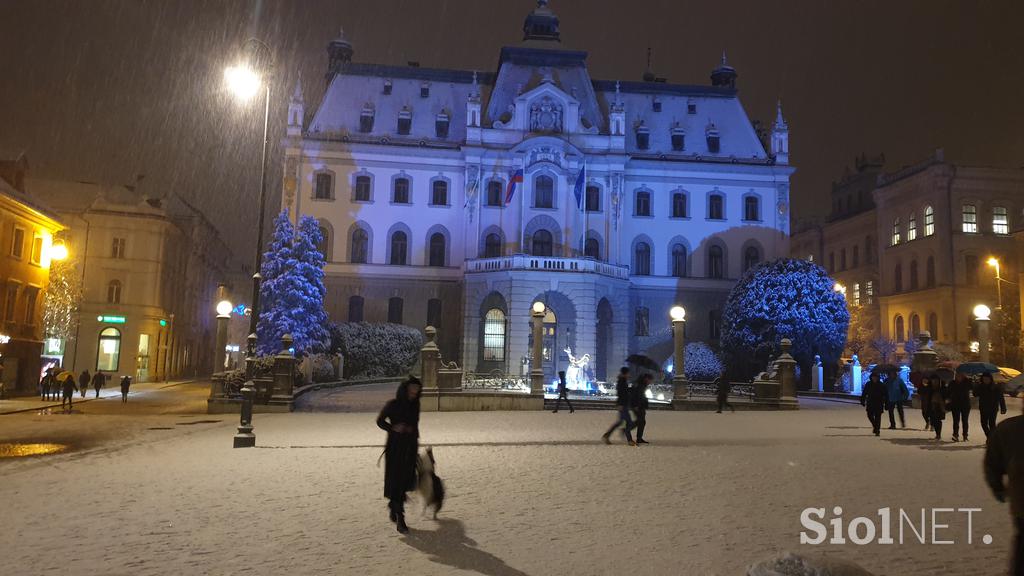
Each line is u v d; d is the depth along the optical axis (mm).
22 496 11875
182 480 13531
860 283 80188
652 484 13078
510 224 58875
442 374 32188
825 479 13617
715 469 14906
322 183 59688
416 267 59500
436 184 60594
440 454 17297
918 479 13594
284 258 52188
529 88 63000
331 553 8352
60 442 20844
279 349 49781
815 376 47906
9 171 47094
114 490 12445
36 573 7520
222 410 32000
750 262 62750
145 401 42562
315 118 61656
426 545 8727
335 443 19906
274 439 20984
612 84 67625
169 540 8938
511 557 8180
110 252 61375
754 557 8195
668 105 67000
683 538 9070
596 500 11586
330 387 44500
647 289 61750
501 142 60031
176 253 68625
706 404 34000
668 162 62688
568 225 58656
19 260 44625
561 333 54125
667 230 62438
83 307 60250
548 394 38000
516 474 14242
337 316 58688
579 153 59312
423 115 62969
